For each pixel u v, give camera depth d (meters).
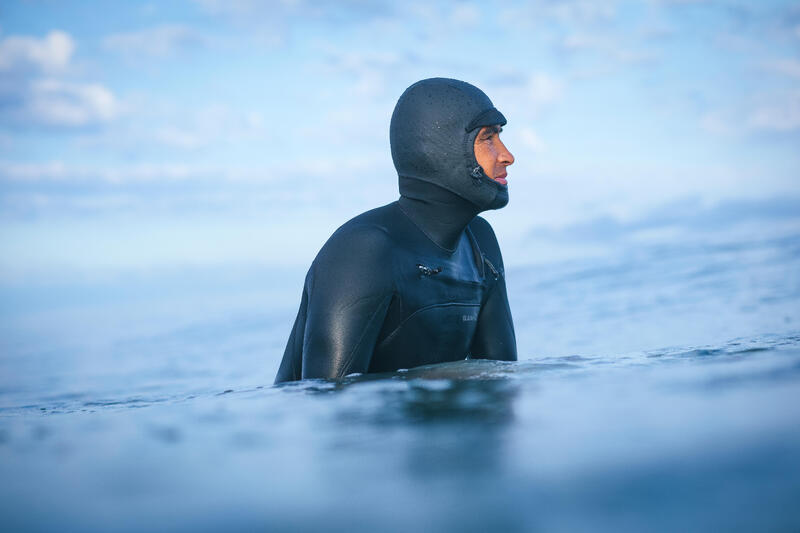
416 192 4.64
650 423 1.70
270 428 2.05
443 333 4.61
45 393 14.53
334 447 1.73
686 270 23.73
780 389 2.01
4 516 1.34
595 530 1.04
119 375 17.41
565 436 1.63
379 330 4.33
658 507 1.12
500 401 2.19
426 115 4.55
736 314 13.54
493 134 4.65
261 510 1.27
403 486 1.35
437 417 2.00
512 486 1.29
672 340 11.42
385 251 4.35
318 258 4.47
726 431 1.55
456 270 4.69
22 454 1.95
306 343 4.32
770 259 23.78
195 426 2.19
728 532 1.01
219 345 23.34
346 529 1.14
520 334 14.80
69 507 1.38
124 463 1.74
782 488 1.16
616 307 17.27
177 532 1.19
